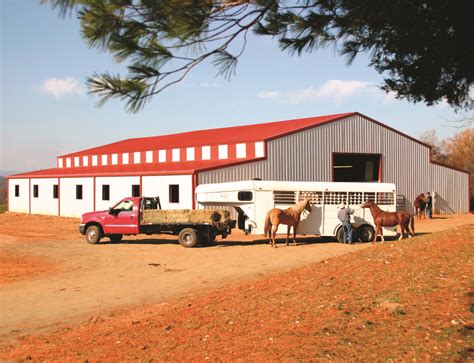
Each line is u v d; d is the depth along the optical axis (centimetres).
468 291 790
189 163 3562
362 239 2188
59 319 1017
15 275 1517
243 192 2130
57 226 3269
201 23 544
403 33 867
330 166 3478
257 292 1055
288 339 722
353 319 759
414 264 1015
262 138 3206
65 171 4381
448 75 973
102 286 1334
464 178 4191
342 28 802
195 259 1759
